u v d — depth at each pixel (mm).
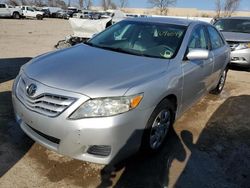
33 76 3053
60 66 3201
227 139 4191
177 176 3193
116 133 2738
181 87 3650
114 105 2727
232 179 3252
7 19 31250
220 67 5473
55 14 43562
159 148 3570
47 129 2818
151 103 3012
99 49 3908
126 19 4746
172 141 3932
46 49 11016
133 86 2873
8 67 7164
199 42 4484
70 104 2711
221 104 5691
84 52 3742
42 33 17859
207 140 4098
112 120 2701
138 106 2859
